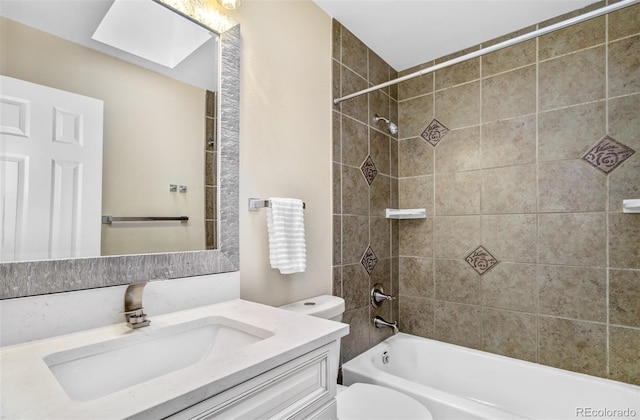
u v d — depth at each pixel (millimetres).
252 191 1276
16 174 738
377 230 2045
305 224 1526
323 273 1623
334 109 1721
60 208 799
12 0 747
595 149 1611
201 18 1110
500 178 1895
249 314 962
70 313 792
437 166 2141
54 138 795
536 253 1770
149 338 818
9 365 613
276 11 1405
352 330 1793
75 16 846
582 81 1650
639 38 1511
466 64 2041
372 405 1201
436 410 1332
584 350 1626
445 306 2082
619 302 1544
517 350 1816
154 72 998
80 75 846
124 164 920
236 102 1207
